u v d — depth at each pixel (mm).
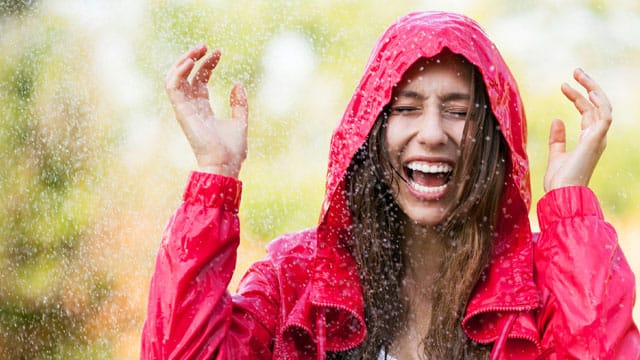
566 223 2662
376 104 2758
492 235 2746
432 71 2701
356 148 2795
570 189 2678
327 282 2791
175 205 7473
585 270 2600
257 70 7504
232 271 2701
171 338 2602
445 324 2742
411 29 2729
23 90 7613
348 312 2803
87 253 7395
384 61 2754
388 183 2762
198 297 2629
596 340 2557
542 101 7977
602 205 7938
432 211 2721
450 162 2701
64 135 7566
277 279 2852
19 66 7648
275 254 2896
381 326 2795
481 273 2732
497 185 2732
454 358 2725
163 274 2639
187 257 2629
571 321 2578
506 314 2680
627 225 7875
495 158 2729
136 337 7328
